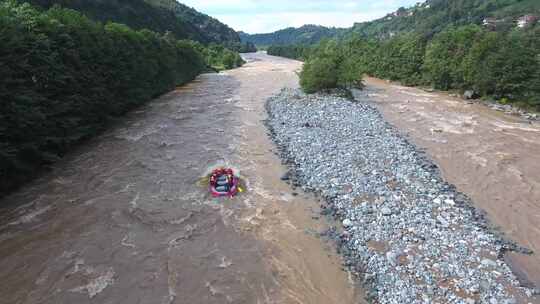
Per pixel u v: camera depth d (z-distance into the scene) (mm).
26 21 22469
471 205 19266
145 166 23688
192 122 34000
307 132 29828
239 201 19453
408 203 18719
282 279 13945
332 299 12992
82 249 15344
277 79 63031
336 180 21312
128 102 36469
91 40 29969
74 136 25344
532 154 26469
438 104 42594
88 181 21438
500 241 16156
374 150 25781
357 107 37656
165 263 14641
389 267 14195
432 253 14906
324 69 44281
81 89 26953
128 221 17438
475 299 12625
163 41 55188
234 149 26844
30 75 21375
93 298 12828
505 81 40750
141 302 12711
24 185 20781
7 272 13953
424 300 12555
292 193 20344
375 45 72938
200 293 13172
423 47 57625
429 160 25203
